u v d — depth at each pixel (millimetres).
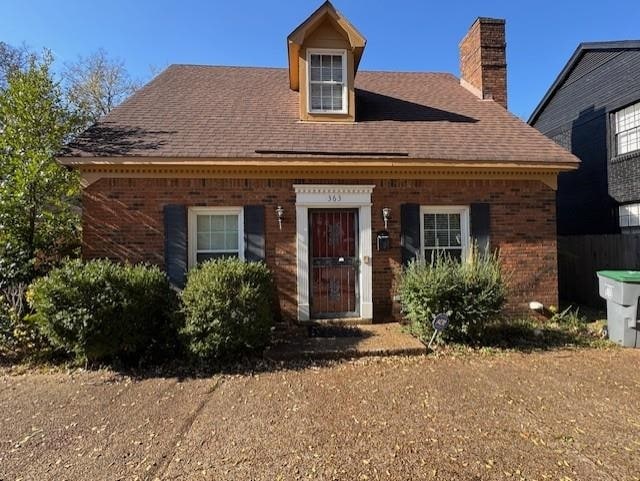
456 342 6523
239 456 3305
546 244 8133
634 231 10344
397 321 7801
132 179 7246
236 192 7465
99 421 4027
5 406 4422
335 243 7840
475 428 3754
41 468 3189
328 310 7816
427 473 3010
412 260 7719
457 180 7945
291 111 8938
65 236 7785
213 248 7613
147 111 8438
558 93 13523
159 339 5953
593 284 9844
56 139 7902
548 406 4254
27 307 6191
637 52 10055
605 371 5379
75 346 5324
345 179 7680
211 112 8617
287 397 4578
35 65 8602
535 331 7012
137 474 3080
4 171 7273
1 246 6391
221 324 5543
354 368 5559
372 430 3732
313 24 8359
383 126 8570
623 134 10742
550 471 3025
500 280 6793
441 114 9297
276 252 7555
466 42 11141
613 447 3387
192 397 4629
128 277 5707
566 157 7895
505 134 8633
